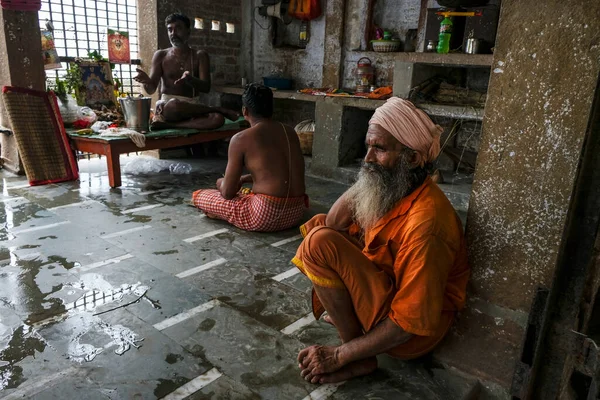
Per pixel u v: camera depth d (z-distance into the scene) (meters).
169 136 5.23
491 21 4.66
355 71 6.29
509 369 1.95
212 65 6.90
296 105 7.13
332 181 5.73
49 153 4.98
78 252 3.25
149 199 4.57
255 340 2.30
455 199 4.79
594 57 1.62
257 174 3.70
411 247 1.75
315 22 6.58
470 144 5.71
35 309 2.50
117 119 5.78
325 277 1.89
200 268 3.10
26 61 4.95
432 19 5.09
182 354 2.16
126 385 1.94
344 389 1.97
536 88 1.76
